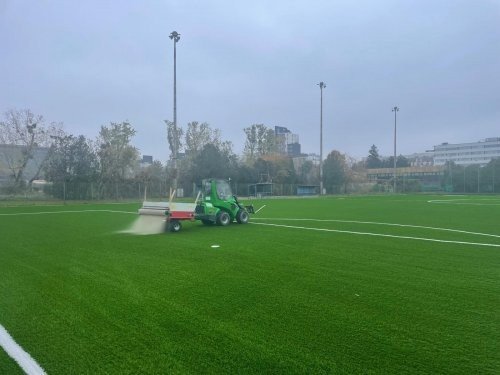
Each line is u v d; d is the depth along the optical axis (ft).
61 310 15.14
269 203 103.96
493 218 54.95
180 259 25.00
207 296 16.90
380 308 15.30
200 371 10.32
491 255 26.50
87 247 29.81
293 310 15.06
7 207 81.97
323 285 18.69
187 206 40.47
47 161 115.03
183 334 12.75
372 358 11.02
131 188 118.32
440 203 100.48
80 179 110.73
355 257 25.67
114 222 49.21
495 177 194.08
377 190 212.23
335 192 195.93
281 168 190.39
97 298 16.65
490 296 16.92
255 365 10.62
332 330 13.05
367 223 47.78
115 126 134.21
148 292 17.52
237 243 31.65
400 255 26.40
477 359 10.96
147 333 12.85
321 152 170.81
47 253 27.27
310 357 11.07
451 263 23.85
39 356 11.26
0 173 134.21
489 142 372.38
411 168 296.30
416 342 12.10
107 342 12.16
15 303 16.01
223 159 158.30
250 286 18.49
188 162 164.25
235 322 13.80
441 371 10.27
